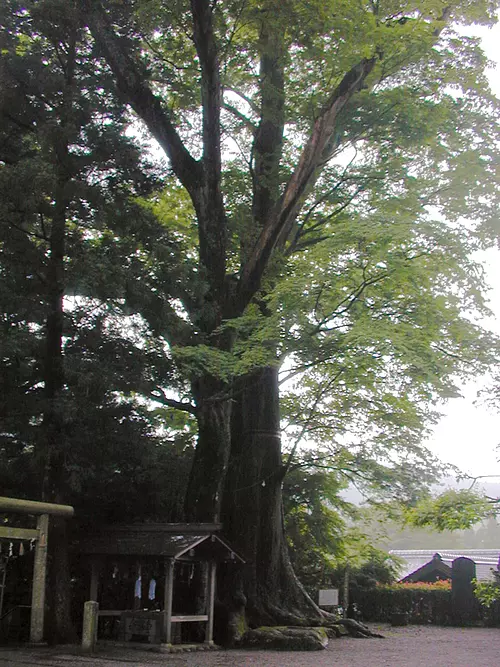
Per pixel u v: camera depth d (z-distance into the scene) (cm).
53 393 1549
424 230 1711
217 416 1772
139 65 1820
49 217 1627
